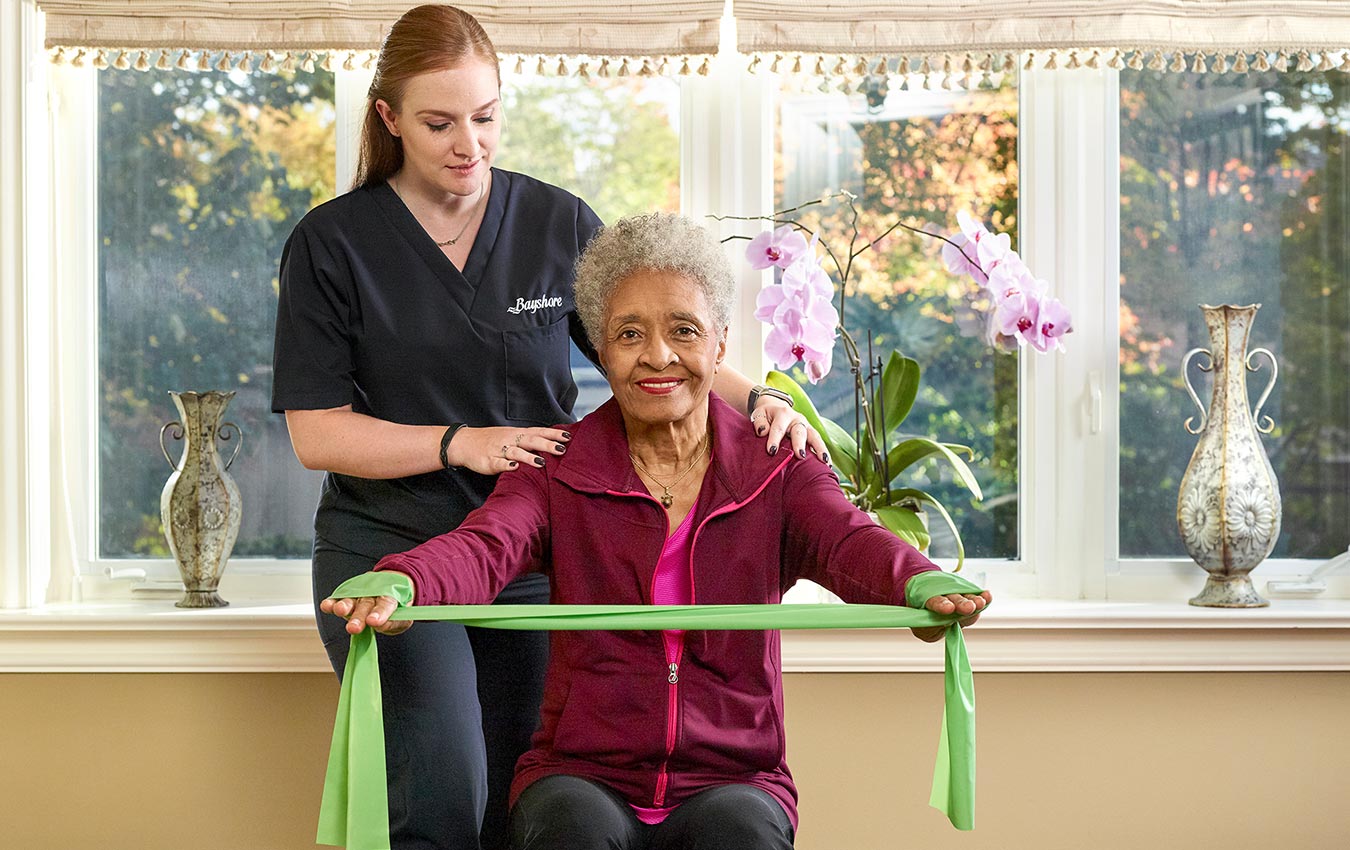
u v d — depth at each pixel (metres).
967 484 2.33
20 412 2.51
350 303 1.97
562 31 2.49
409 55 1.86
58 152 2.61
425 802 1.81
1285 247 2.64
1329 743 2.51
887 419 2.50
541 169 2.63
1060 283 2.63
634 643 1.58
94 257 2.64
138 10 2.47
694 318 1.60
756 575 1.63
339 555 1.99
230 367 2.66
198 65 2.49
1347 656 2.45
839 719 2.51
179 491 2.49
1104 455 2.64
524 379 2.04
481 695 2.09
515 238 2.05
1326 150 2.63
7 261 2.49
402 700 1.82
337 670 1.98
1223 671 2.47
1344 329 2.64
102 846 2.51
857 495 2.42
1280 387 2.65
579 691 1.59
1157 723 2.51
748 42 2.47
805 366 2.36
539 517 1.66
